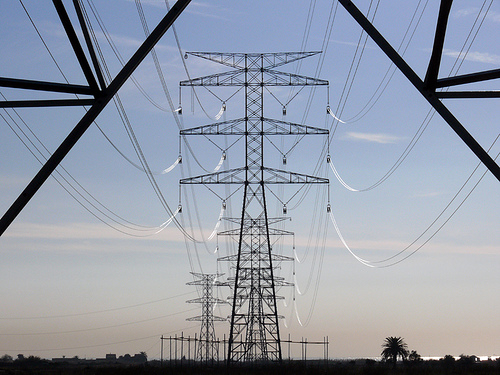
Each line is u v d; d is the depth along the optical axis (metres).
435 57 34.22
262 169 80.12
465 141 34.78
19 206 30.69
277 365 80.31
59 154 31.52
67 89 32.28
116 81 32.62
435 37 33.53
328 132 78.12
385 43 35.72
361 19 35.88
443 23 32.72
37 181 31.00
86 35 31.38
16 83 31.92
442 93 35.44
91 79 32.22
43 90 32.25
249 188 80.12
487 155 34.50
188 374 74.56
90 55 31.73
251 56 79.50
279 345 80.50
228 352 79.44
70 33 30.75
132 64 32.72
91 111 32.34
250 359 80.81
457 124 35.06
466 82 35.00
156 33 32.81
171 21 32.88
